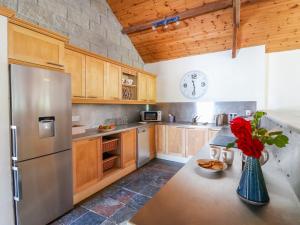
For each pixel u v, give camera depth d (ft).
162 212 2.44
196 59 13.93
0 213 5.15
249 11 9.66
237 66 12.53
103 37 11.42
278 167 4.29
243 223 2.25
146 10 11.32
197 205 2.62
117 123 12.75
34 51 5.95
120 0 11.27
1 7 5.01
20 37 5.56
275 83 12.46
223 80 13.01
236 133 2.84
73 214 6.97
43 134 6.18
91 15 10.57
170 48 13.83
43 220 6.16
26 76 5.55
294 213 2.48
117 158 10.63
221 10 10.03
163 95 15.38
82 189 7.86
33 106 5.73
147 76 14.29
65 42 7.30
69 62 7.84
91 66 8.99
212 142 6.56
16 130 5.28
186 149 12.76
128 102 11.92
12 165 5.40
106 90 9.98
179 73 14.65
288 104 12.21
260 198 2.68
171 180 3.50
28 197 5.69
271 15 9.77
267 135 2.83
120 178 10.32
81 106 10.02
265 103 12.37
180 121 14.69
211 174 3.80
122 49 13.12
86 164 8.04
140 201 7.94
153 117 14.88
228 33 11.39
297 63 11.91
